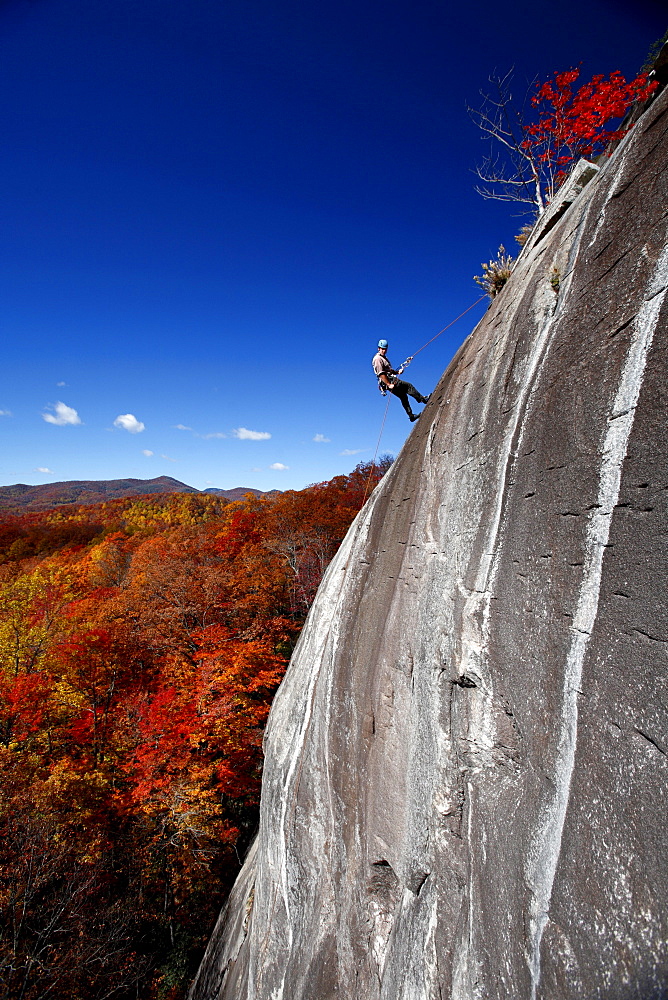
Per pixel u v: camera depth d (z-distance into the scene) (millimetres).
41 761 16766
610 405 2926
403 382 8859
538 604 3336
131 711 18016
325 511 35688
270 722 9445
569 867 2625
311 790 6871
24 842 12898
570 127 8539
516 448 3936
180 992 13156
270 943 7117
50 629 24781
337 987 5340
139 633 22844
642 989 2061
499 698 3639
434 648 4605
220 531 43219
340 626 7188
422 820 4395
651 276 2781
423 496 5754
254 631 22891
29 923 12242
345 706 6383
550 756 2996
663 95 2914
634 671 2451
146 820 15453
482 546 4180
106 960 12102
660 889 2104
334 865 6023
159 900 15273
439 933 3846
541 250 4418
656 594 2391
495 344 4754
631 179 3100
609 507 2803
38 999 10984
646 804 2252
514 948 2932
